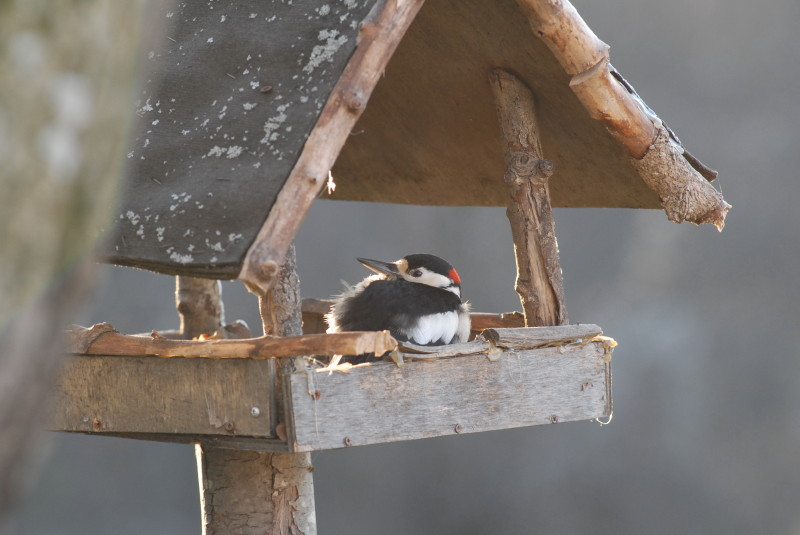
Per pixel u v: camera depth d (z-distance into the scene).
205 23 7.88
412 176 11.56
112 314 33.03
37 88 2.79
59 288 2.92
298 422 7.05
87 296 3.03
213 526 9.25
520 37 8.53
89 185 2.96
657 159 8.57
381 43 6.70
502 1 8.22
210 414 7.41
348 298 10.09
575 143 9.66
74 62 2.87
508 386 8.09
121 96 3.05
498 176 10.95
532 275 8.88
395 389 7.50
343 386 7.25
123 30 3.02
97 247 3.11
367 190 12.11
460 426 7.82
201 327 11.66
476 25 8.68
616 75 8.41
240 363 7.25
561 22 7.91
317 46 7.00
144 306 33.38
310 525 9.35
